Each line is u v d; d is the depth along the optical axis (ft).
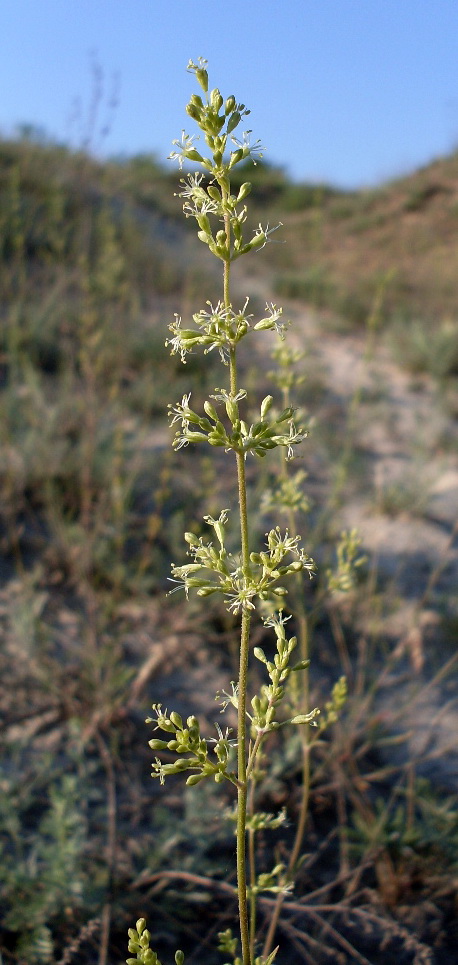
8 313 21.08
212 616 13.46
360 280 46.37
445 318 34.88
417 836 9.54
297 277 42.70
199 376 21.43
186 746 4.57
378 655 13.75
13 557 13.91
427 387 28.12
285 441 4.58
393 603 14.30
